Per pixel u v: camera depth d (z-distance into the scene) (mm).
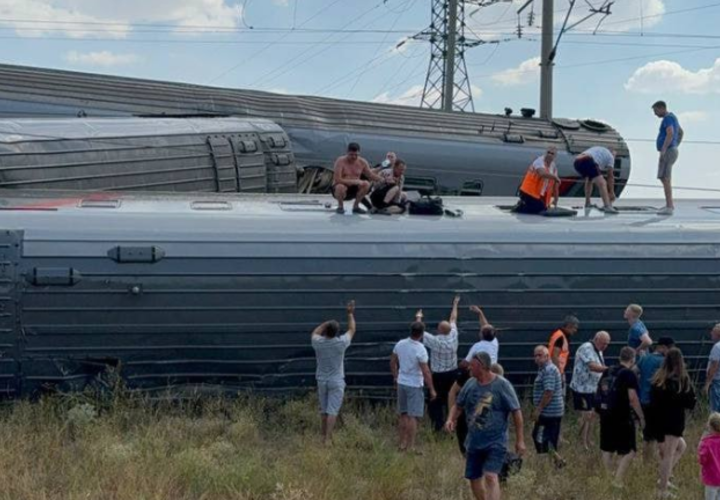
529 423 14297
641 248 15555
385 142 24625
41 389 13445
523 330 15000
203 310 13898
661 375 11641
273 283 14141
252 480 10617
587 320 15203
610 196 17312
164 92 23094
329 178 24156
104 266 13594
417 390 12930
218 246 14070
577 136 27297
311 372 14367
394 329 14531
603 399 11789
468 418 10102
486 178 25750
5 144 15766
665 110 16969
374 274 14477
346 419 13492
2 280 13242
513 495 11078
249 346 14094
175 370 13922
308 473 11133
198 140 18969
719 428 10578
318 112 24375
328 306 14320
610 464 12211
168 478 10398
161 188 18016
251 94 24234
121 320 13641
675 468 12625
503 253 15039
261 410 13836
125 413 13078
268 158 20500
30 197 15062
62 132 16828
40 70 22297
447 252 14828
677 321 15539
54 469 10859
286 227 14578
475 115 27047
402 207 15828
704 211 17547
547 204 16516
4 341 13258
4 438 11469
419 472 11766
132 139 17734
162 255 13805
